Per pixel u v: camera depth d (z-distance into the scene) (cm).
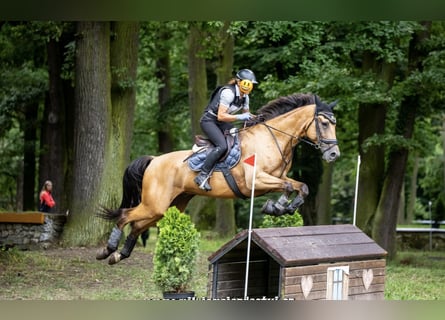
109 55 1870
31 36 2111
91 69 1830
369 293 1017
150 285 1262
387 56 1878
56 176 2327
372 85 1833
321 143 1140
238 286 1023
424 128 2645
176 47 2842
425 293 1274
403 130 1959
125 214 1217
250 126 1176
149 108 3203
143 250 1830
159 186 1195
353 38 1906
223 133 1160
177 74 3102
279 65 2252
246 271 946
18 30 1922
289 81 1909
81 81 1841
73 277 1323
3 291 1145
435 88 1844
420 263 1864
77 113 1855
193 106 2439
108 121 1853
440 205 3134
